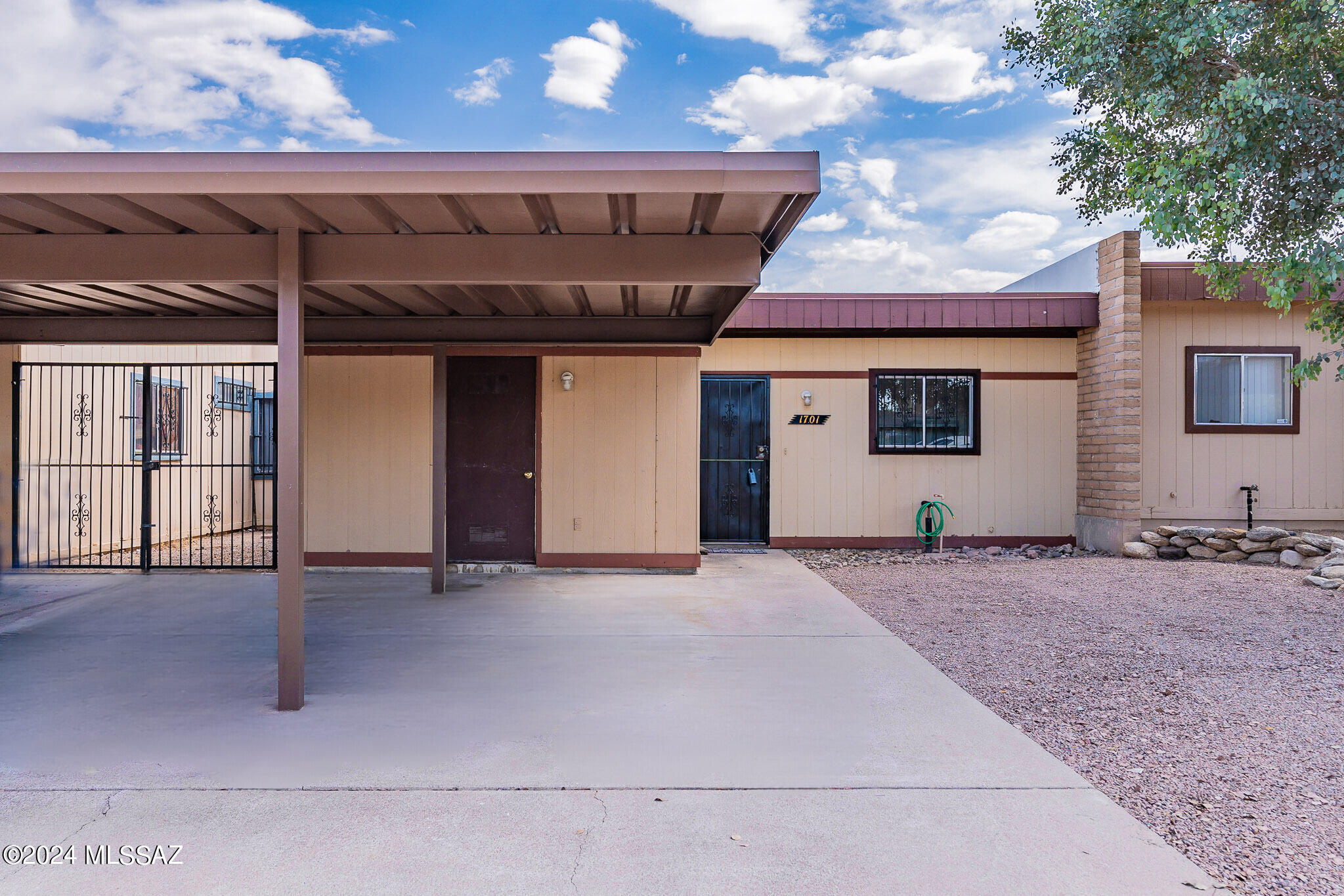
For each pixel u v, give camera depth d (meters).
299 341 4.27
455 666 5.05
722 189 3.59
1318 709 4.33
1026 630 6.11
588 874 2.60
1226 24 8.74
